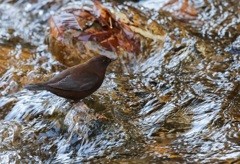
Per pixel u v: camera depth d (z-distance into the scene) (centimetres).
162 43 1307
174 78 1183
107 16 1315
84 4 1400
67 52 1313
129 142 959
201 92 1110
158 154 908
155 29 1337
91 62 1048
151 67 1243
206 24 1441
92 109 1056
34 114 1085
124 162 900
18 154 984
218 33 1388
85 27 1308
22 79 1241
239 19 1452
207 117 1013
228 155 882
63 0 1745
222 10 1509
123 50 1269
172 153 906
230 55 1270
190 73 1200
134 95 1118
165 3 1580
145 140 959
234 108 1038
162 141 950
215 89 1118
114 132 986
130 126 1003
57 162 947
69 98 1048
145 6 1583
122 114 1045
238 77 1163
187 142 937
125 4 1498
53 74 1262
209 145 920
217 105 1052
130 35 1291
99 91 1130
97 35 1288
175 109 1055
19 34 1568
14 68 1297
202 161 871
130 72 1243
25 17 1705
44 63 1323
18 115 1098
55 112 1067
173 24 1397
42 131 1034
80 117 1025
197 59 1259
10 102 1142
